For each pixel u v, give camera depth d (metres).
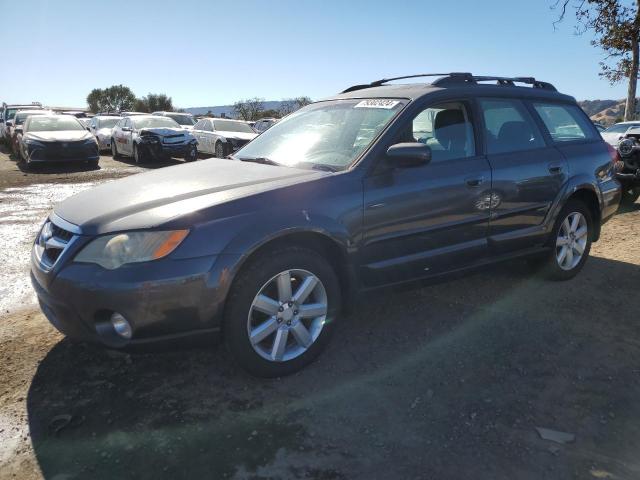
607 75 15.98
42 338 3.68
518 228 4.25
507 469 2.39
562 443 2.57
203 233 2.81
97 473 2.36
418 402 2.92
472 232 3.92
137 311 2.71
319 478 2.33
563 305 4.30
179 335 2.84
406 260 3.58
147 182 3.47
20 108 22.66
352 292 3.41
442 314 4.12
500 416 2.79
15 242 6.33
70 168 14.88
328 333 3.32
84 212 3.06
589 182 4.70
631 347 3.58
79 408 2.85
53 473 2.37
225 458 2.46
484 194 3.92
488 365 3.34
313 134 4.00
